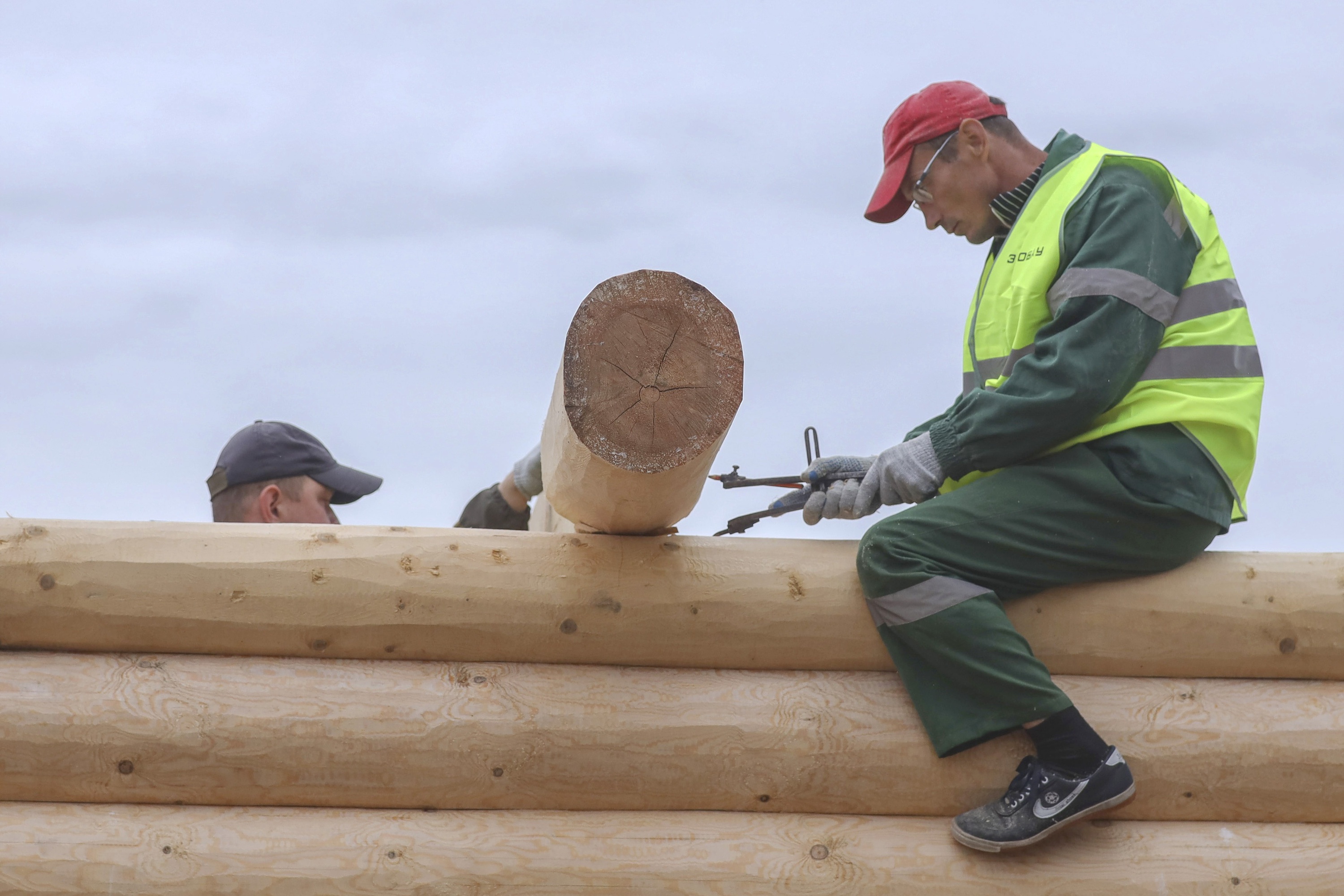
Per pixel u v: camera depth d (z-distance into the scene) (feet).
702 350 10.90
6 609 11.72
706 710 11.90
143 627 11.87
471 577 12.06
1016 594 12.02
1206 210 13.00
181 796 11.59
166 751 11.46
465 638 12.09
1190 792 11.91
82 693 11.57
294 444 17.76
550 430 12.43
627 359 10.80
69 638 11.91
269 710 11.60
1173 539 11.96
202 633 11.93
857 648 12.29
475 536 12.38
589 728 11.74
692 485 11.55
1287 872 11.62
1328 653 12.42
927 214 14.15
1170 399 11.89
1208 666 12.42
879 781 11.82
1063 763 11.14
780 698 12.08
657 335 10.85
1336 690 12.48
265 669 11.93
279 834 11.37
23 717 11.40
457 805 11.77
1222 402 11.96
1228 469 12.02
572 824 11.66
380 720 11.63
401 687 11.87
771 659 12.32
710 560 12.36
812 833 11.69
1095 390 11.43
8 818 11.34
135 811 11.51
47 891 10.96
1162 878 11.43
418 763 11.60
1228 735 11.98
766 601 12.19
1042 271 12.29
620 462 10.71
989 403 11.69
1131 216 12.09
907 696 12.14
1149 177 12.51
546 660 12.25
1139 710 12.05
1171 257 12.16
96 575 11.79
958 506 11.91
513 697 11.85
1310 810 12.06
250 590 11.90
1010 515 11.80
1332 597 12.36
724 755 11.76
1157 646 12.26
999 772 11.79
